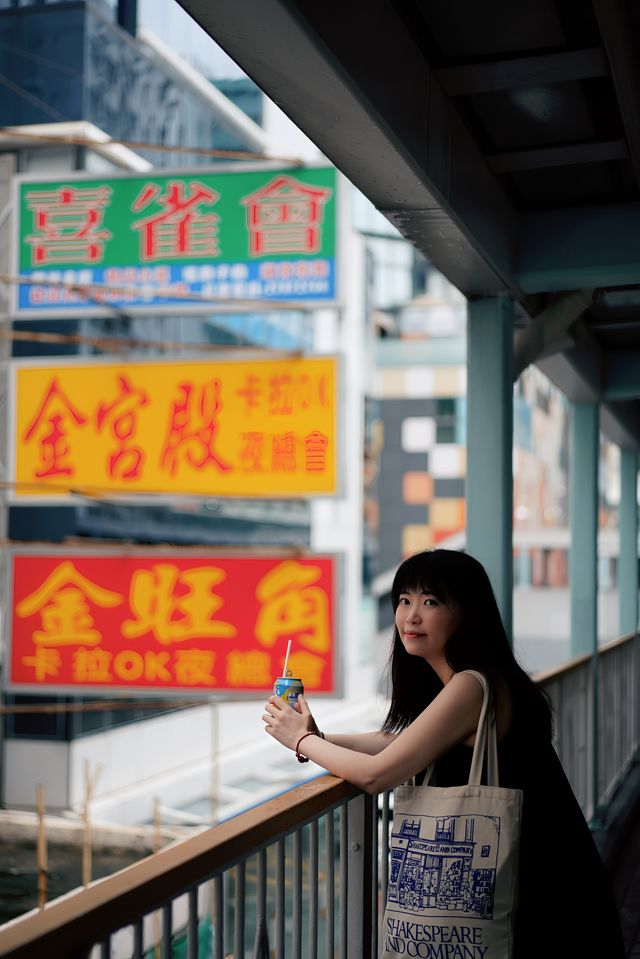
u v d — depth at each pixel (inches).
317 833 84.0
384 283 1739.7
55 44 652.7
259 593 400.8
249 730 822.5
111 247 390.9
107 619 412.5
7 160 638.5
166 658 406.0
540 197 163.3
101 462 394.3
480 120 134.8
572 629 262.1
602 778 245.8
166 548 410.3
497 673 84.0
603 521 1686.8
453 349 1606.8
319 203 373.7
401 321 1648.6
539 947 78.7
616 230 162.9
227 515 820.0
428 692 94.2
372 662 1248.2
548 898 79.4
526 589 814.5
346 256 370.9
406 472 1601.9
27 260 396.5
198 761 737.6
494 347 167.9
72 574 415.8
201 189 382.9
